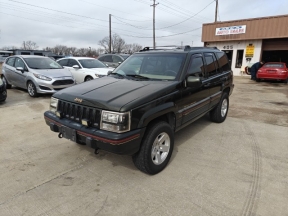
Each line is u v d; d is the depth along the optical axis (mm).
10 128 4945
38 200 2607
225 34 19750
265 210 2471
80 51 66250
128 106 2639
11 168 3293
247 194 2748
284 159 3674
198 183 2975
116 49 59844
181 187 2881
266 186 2914
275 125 5453
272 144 4285
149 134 2953
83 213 2412
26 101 7621
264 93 10250
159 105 3021
